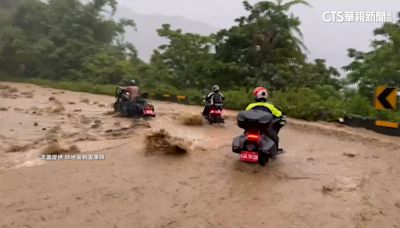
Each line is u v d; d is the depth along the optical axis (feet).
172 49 88.33
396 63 51.39
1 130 34.47
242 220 17.17
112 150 28.17
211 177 22.76
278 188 21.26
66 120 41.57
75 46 119.55
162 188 20.77
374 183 22.52
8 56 121.70
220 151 28.81
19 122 39.09
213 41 84.79
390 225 17.03
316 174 23.91
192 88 82.33
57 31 124.67
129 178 22.22
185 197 19.63
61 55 118.42
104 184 21.15
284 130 39.40
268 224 16.83
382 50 54.49
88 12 128.88
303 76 71.46
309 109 47.42
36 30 131.64
